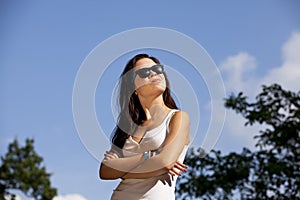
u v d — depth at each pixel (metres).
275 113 8.91
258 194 8.70
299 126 8.75
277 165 8.51
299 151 8.87
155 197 3.03
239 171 8.73
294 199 8.70
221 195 8.78
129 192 3.07
